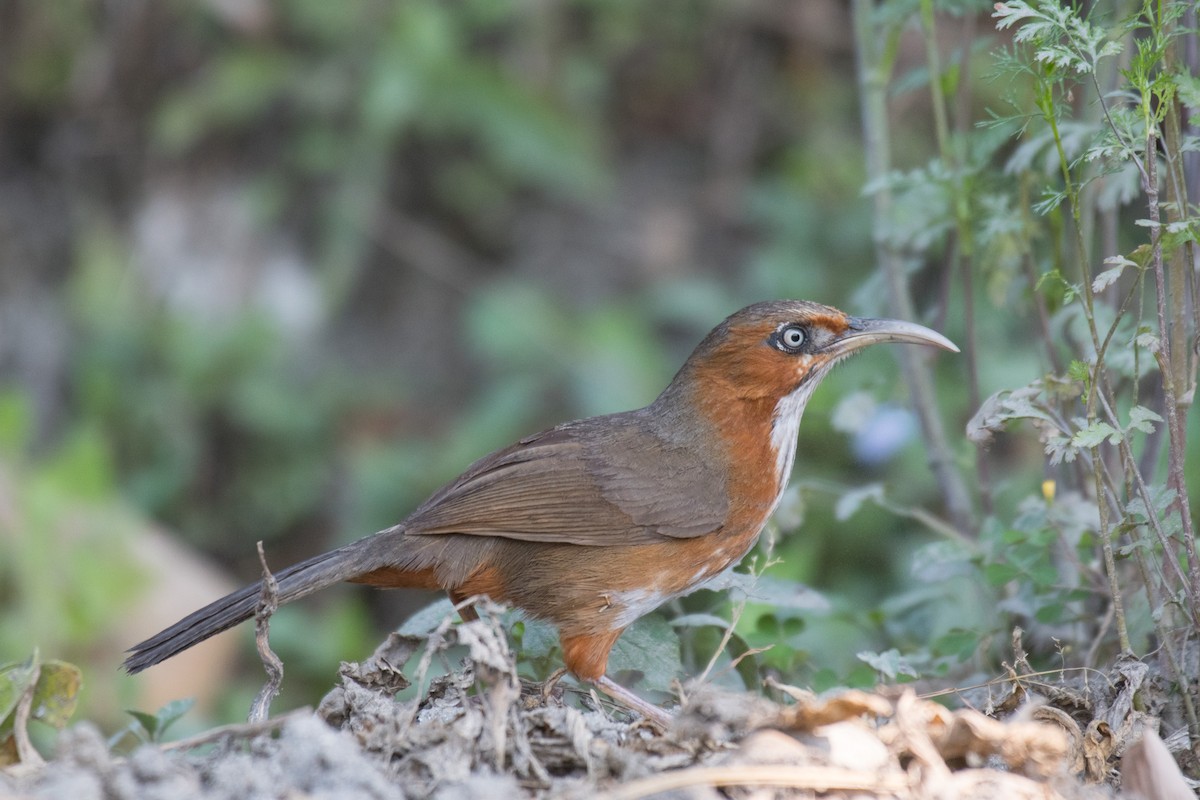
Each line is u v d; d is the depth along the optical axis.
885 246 9.50
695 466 8.58
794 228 16.66
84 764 6.09
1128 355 8.02
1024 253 8.49
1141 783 6.57
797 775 6.05
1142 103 6.62
